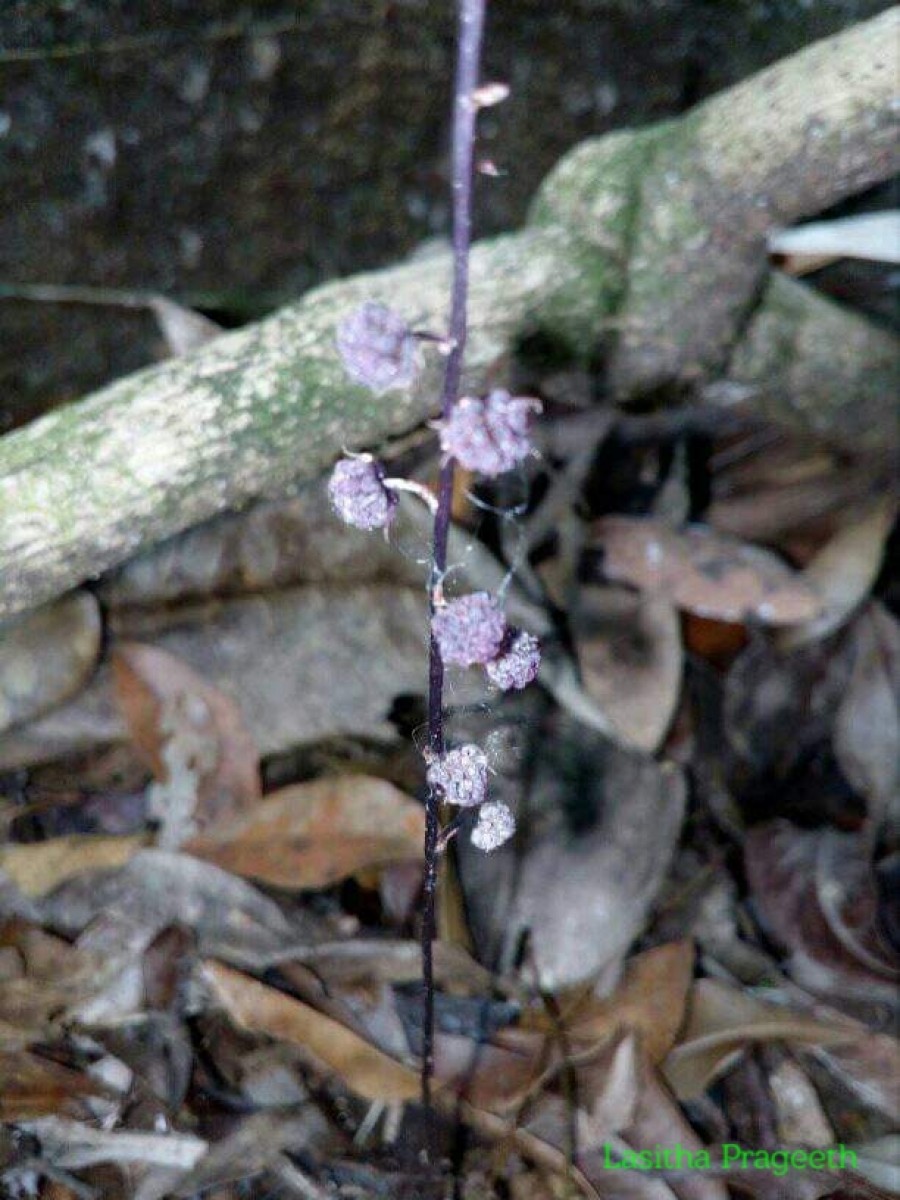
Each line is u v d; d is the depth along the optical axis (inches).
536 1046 10.3
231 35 11.1
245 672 11.1
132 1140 9.7
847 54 10.4
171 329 11.9
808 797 11.8
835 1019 10.7
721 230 11.1
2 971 10.2
